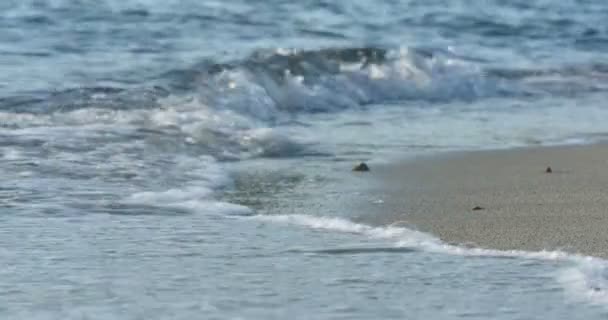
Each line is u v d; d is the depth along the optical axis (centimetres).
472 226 2798
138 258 2491
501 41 7181
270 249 2573
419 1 8562
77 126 4003
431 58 5712
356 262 2453
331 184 3406
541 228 2766
